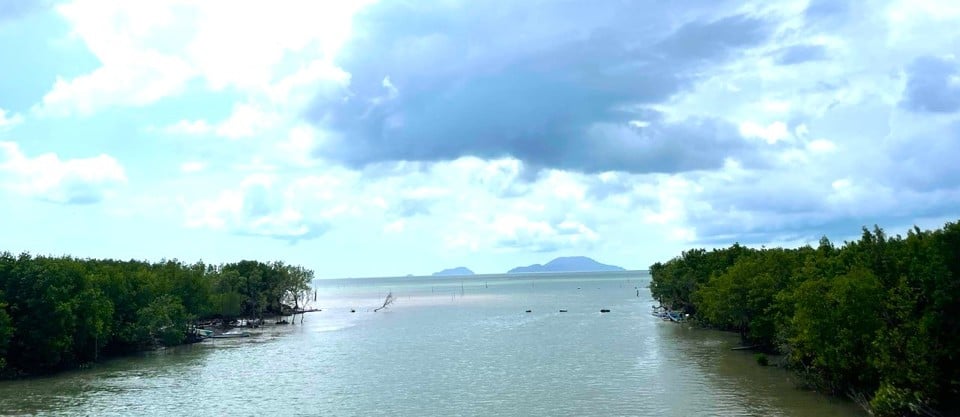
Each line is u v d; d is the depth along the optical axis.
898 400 52.47
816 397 66.19
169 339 121.25
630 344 116.12
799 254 95.06
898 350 53.78
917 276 56.59
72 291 98.88
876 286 56.97
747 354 98.62
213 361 105.94
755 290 88.88
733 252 142.25
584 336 132.38
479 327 160.75
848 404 62.62
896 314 55.59
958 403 53.41
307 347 124.25
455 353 111.06
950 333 51.78
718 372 83.00
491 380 83.62
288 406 70.31
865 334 55.88
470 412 65.94
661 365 90.75
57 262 100.75
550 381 81.56
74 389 81.12
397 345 124.81
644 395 70.81
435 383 82.44
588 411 64.62
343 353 114.12
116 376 91.19
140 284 122.12
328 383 83.88
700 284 137.38
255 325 172.88
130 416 66.31
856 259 65.25
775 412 60.47
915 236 59.19
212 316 179.25
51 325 91.69
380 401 72.12
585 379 82.06
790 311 76.25
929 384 51.59
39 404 72.06
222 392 78.38
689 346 110.44
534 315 198.50
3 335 85.25
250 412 67.62
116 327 110.50
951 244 52.19
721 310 102.56
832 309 59.66
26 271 94.44
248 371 94.75
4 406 70.94
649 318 176.12
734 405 64.00
